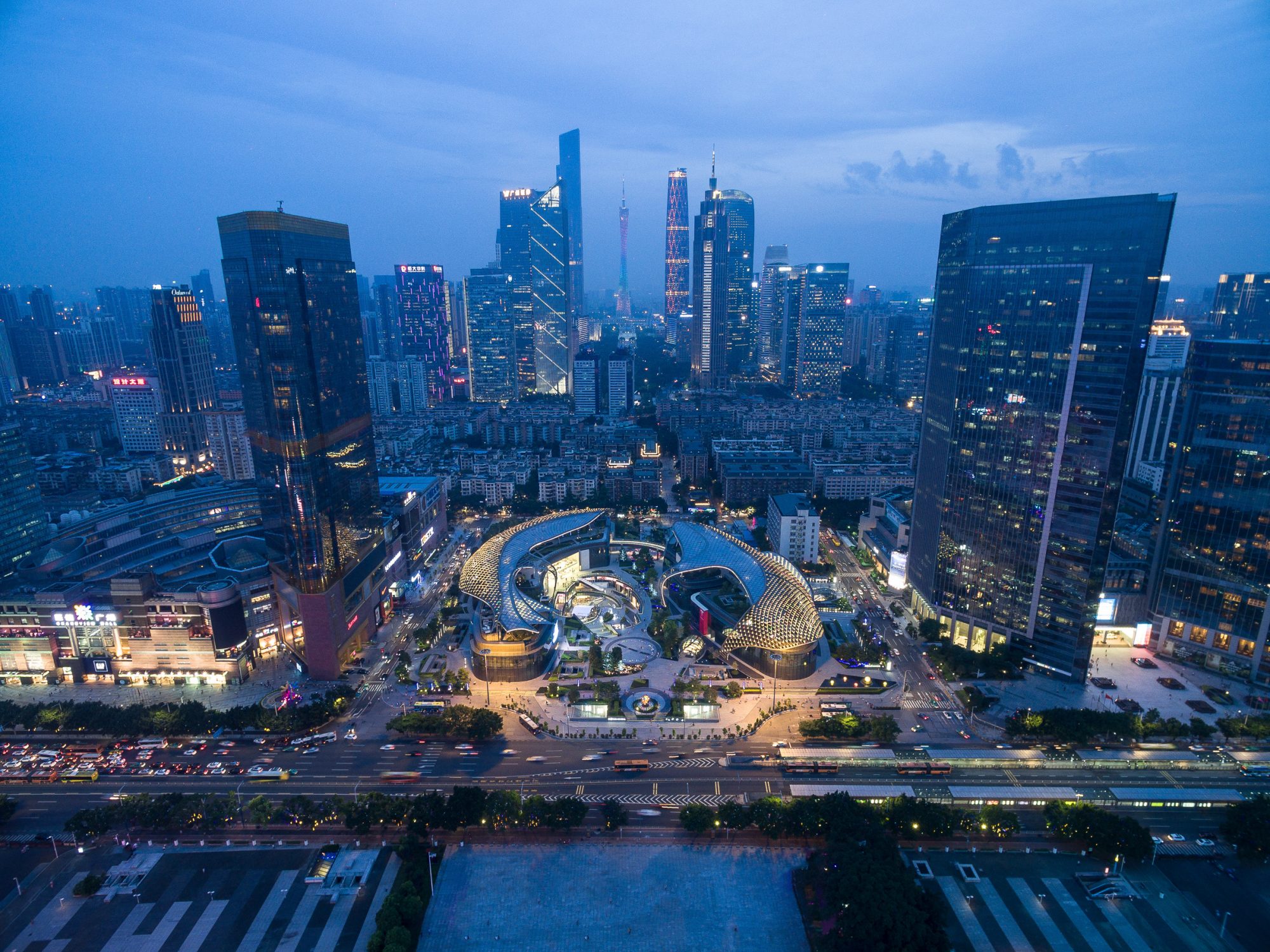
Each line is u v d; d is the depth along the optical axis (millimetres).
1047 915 196125
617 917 197625
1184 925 193625
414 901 192125
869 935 177125
